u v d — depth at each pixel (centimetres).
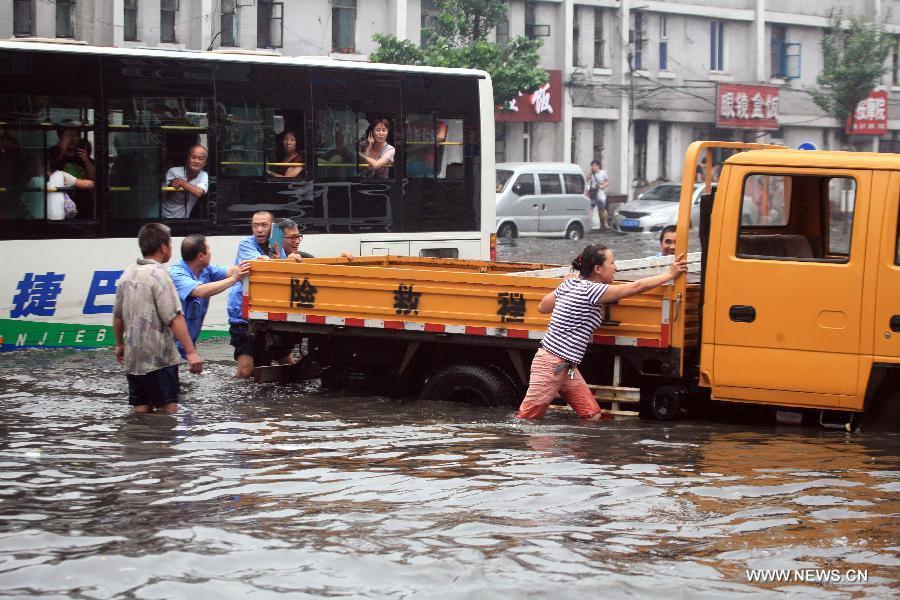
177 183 1945
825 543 853
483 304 1348
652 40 6025
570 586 760
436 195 2223
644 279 1248
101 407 1400
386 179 2162
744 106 6209
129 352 1345
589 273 1291
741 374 1236
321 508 941
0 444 1178
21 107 1817
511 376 1394
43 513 923
